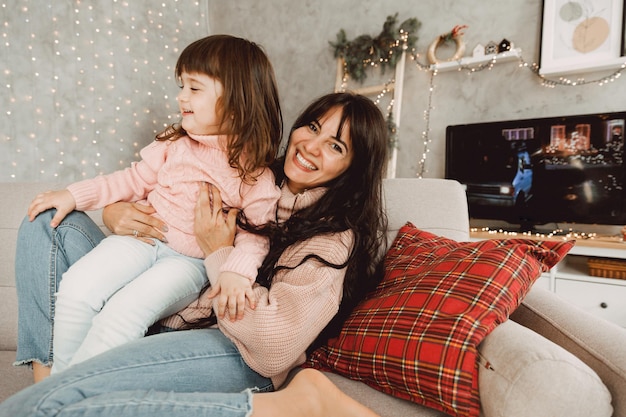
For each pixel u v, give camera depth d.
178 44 3.66
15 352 1.25
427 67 3.00
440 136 3.02
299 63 3.65
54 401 0.64
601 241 2.19
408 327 0.83
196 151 1.10
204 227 1.00
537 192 2.54
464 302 0.83
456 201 1.35
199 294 1.05
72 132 3.07
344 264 0.92
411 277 0.98
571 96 2.56
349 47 3.22
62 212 1.04
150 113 3.49
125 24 3.31
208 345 0.89
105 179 1.14
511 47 2.66
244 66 1.05
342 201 1.05
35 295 0.99
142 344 0.84
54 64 2.97
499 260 0.90
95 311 0.93
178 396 0.69
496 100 2.80
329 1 3.46
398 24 3.13
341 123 1.02
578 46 2.48
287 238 0.99
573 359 0.67
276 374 0.87
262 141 1.08
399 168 3.19
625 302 2.06
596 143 2.34
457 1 2.89
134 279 1.00
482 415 0.75
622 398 0.68
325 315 0.87
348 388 0.86
